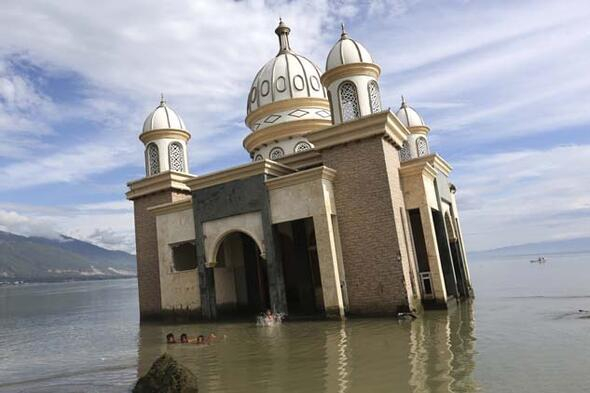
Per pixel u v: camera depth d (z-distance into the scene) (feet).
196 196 70.28
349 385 28.73
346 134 64.13
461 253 85.61
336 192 64.64
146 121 89.86
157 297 80.84
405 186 67.15
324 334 48.73
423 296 64.18
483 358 33.35
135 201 85.66
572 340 38.04
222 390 30.01
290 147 85.61
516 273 176.65
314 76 91.20
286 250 75.25
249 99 94.73
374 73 73.41
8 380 39.09
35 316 127.75
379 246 61.05
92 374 39.17
